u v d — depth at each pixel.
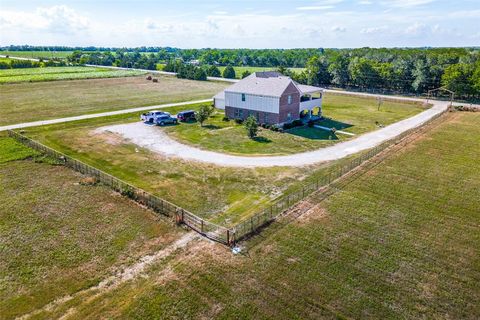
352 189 27.64
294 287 16.84
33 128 44.06
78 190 27.08
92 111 54.50
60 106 57.97
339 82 90.75
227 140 40.56
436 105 66.06
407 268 18.38
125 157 34.62
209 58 197.50
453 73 70.38
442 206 25.09
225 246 20.11
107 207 24.53
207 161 33.84
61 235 21.09
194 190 27.61
